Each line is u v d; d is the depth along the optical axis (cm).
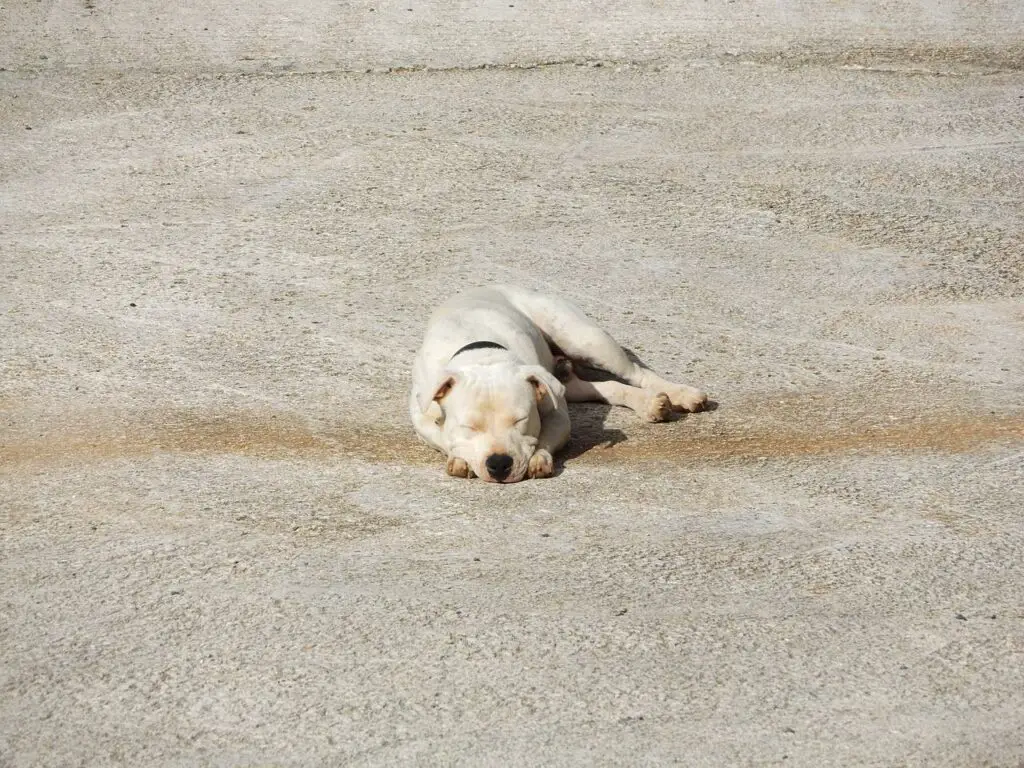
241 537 687
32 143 1497
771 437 827
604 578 633
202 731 521
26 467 792
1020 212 1286
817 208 1304
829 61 1758
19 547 680
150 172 1413
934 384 917
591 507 718
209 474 775
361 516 711
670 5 1928
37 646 583
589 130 1526
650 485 748
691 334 1025
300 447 816
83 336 1027
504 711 527
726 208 1306
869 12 1911
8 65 1748
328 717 526
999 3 1938
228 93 1659
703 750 499
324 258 1192
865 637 575
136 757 505
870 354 980
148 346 1007
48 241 1238
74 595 628
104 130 1537
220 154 1459
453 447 754
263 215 1296
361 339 1015
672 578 632
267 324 1048
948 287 1119
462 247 1215
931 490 731
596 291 1116
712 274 1152
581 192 1345
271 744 511
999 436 816
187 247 1221
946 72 1716
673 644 572
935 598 607
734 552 659
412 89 1670
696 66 1745
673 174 1395
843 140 1491
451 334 823
